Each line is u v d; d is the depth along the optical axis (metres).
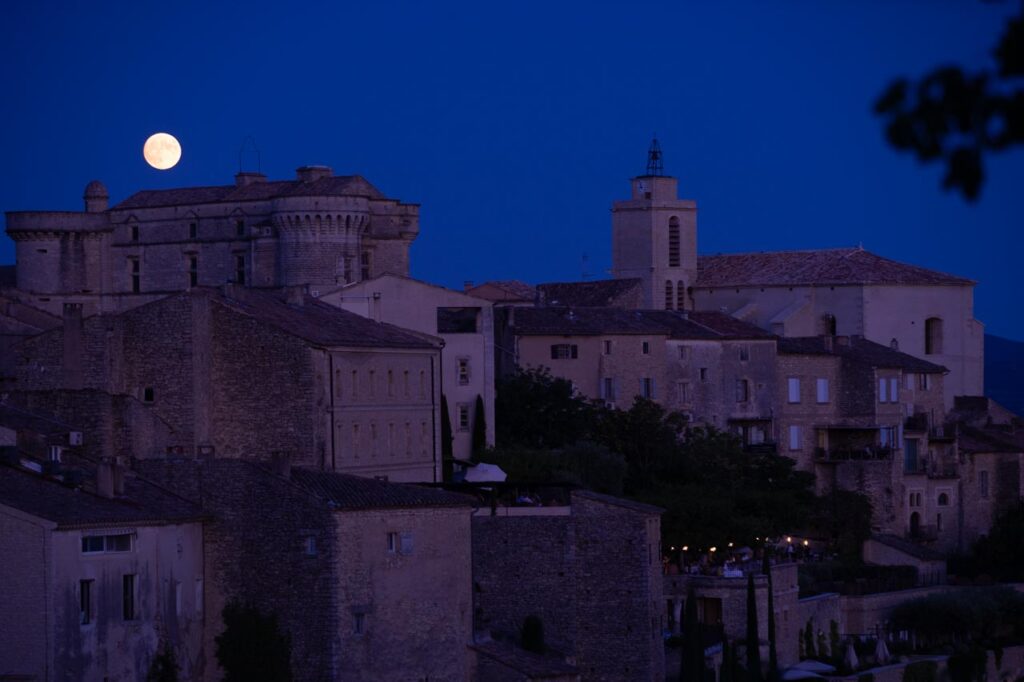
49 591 95.25
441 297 169.88
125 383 130.62
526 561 126.81
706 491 172.75
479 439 169.75
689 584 148.62
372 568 108.75
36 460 108.12
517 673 114.12
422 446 145.25
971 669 161.12
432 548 113.06
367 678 108.25
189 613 106.94
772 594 150.50
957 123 18.70
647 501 161.12
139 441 126.75
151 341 130.12
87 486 105.44
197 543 108.31
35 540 95.50
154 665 102.62
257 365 128.75
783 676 145.00
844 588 169.12
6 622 95.94
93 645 98.25
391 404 140.12
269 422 128.38
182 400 129.12
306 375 127.62
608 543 126.12
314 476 111.56
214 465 109.44
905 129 18.91
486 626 123.69
